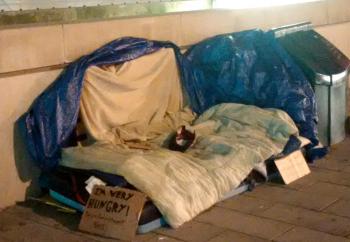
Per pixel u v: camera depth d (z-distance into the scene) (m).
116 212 3.18
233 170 3.59
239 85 4.45
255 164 3.72
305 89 4.40
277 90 4.37
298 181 3.92
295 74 4.47
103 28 4.01
